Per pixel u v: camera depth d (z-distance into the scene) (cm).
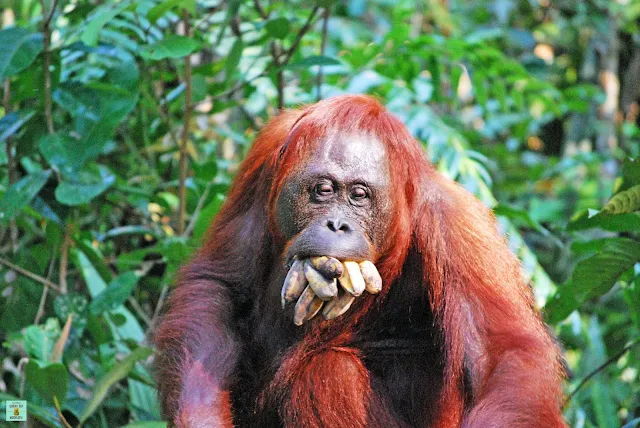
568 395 798
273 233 616
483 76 1147
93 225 945
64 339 694
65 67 917
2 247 906
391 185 593
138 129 967
